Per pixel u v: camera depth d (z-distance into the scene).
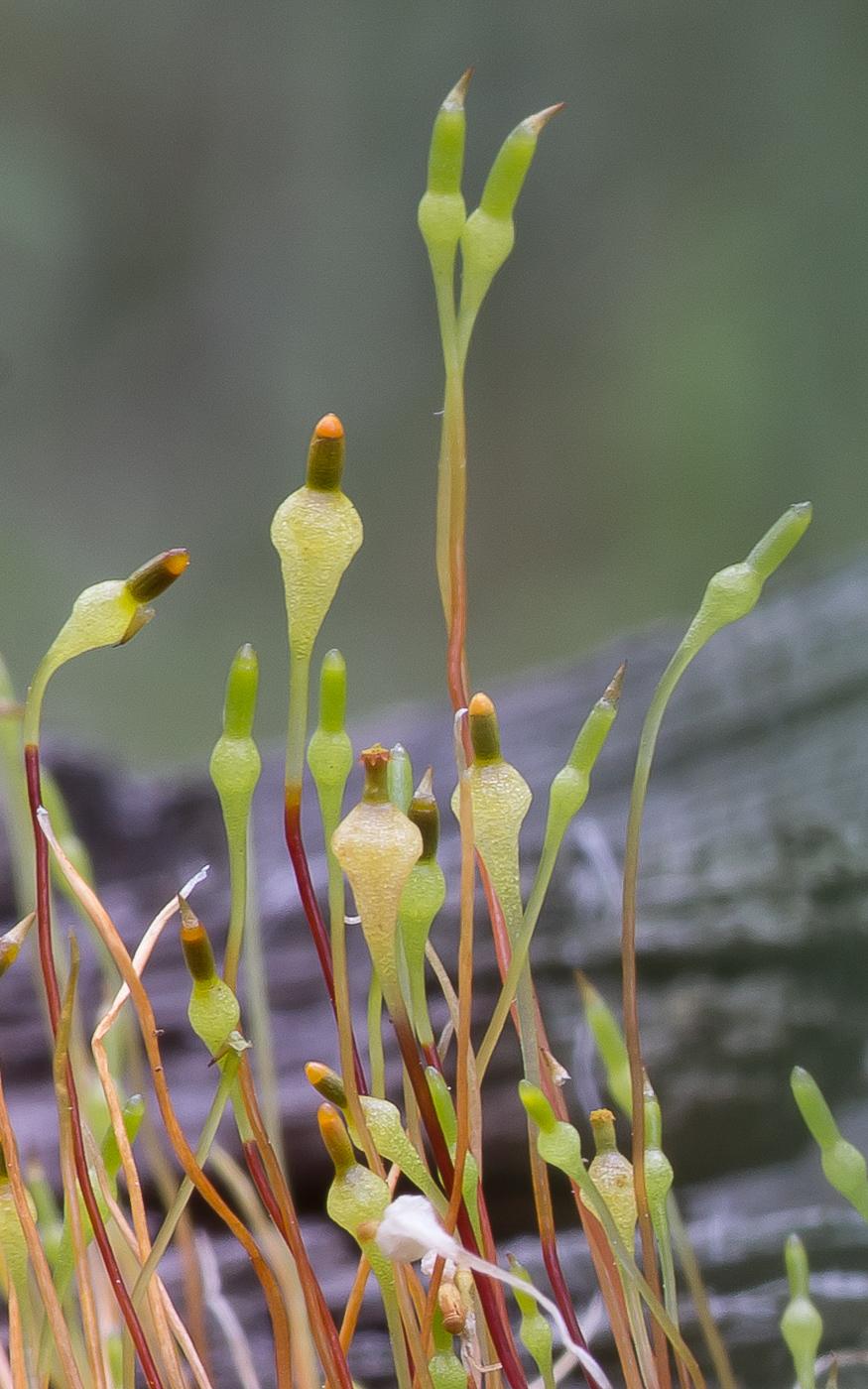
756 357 0.93
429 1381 0.10
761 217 0.97
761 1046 0.16
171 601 0.88
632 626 0.89
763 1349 0.13
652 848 0.19
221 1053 0.10
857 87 0.95
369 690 0.82
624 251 1.00
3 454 0.93
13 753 0.11
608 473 0.96
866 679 0.22
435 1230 0.09
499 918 0.10
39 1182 0.11
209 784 0.25
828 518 0.89
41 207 0.97
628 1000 0.10
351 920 0.10
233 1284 0.15
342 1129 0.09
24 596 0.86
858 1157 0.10
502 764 0.10
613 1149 0.10
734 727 0.22
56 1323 0.10
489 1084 0.16
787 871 0.18
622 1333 0.10
